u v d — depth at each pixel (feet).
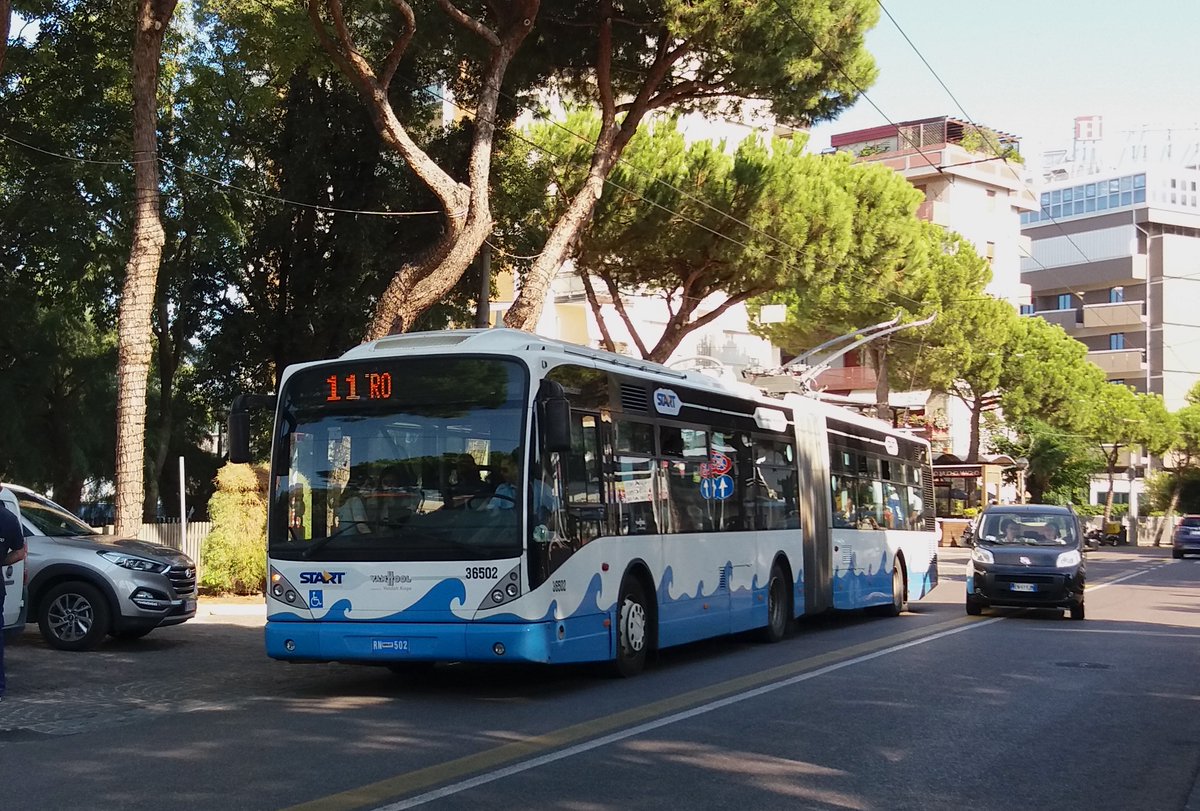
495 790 23.81
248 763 26.37
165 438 101.14
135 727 31.55
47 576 47.34
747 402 53.11
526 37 75.25
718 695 36.88
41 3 82.02
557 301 139.95
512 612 34.91
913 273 114.11
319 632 36.17
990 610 74.38
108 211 85.40
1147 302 319.47
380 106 65.21
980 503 181.68
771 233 91.40
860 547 66.64
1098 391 224.12
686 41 71.92
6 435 90.53
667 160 90.17
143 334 60.95
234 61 84.79
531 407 36.04
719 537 48.75
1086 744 30.25
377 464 36.73
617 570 40.14
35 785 24.32
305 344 93.50
